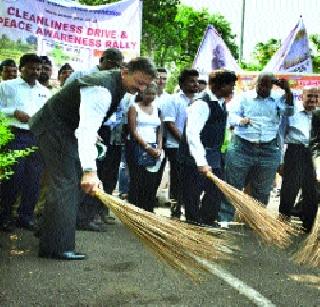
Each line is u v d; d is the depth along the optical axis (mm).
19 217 6648
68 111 5168
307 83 11148
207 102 6355
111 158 7375
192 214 6645
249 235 6648
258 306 4176
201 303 4191
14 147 6449
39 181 6609
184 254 4074
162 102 7883
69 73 8664
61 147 5215
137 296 4309
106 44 9836
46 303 4094
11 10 9117
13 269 4910
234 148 7328
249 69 26781
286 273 5117
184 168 6578
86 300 4184
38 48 9352
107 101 4812
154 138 7340
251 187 7516
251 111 7242
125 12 9898
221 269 5129
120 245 5996
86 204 6684
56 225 5266
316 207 7012
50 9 9414
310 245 4648
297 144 7754
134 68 4910
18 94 6629
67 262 5215
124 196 9016
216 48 12656
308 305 4250
